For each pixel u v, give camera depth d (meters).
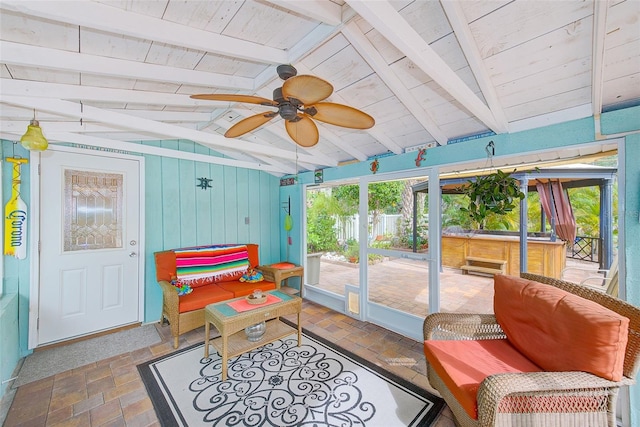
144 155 3.40
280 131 3.23
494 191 2.46
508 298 1.95
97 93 2.06
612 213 5.06
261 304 2.65
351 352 2.73
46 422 1.82
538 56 1.64
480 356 1.75
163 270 3.30
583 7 1.34
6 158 2.54
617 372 1.31
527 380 1.30
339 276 4.80
